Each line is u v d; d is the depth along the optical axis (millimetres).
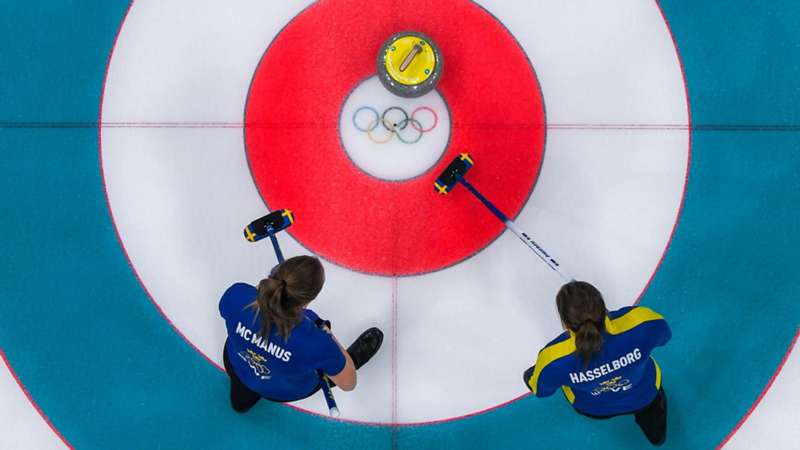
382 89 13727
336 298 13469
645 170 13648
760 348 13281
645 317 9352
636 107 13750
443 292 13477
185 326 13539
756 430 13133
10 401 13414
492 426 13219
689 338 13328
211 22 13891
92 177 13750
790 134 13625
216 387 13438
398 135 13688
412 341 13391
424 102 13695
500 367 13297
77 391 13430
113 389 13438
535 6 13867
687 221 13539
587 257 13492
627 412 11055
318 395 13383
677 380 13297
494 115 13734
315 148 13734
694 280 13430
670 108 13734
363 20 13844
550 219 13578
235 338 9531
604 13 13859
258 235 12359
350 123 13734
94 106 13812
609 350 9070
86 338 13523
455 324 13406
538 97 13750
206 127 13750
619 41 13797
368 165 13672
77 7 14055
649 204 13586
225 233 13648
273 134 13750
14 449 13281
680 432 13211
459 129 13711
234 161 13750
